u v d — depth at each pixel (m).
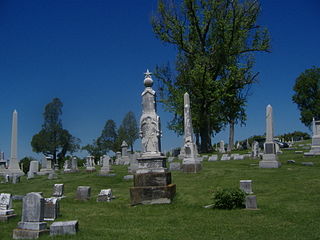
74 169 39.22
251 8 47.44
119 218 13.24
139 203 15.62
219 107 48.91
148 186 15.71
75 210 15.17
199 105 48.34
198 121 48.25
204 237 9.85
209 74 47.12
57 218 13.45
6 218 12.80
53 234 10.34
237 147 66.25
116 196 18.20
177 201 15.68
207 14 47.47
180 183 20.03
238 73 46.78
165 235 10.17
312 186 16.97
